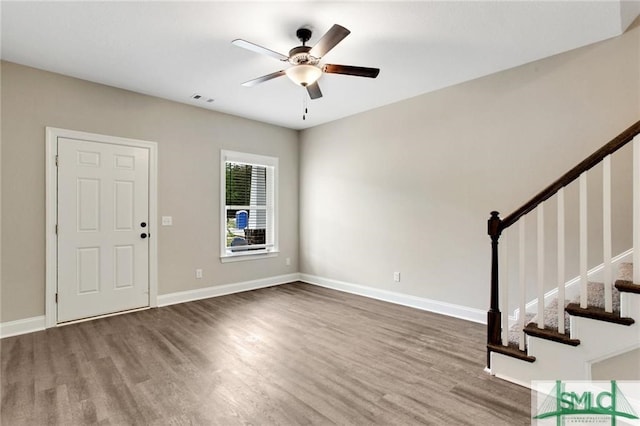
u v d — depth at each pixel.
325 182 5.08
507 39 2.62
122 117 3.68
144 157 3.86
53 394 2.05
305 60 2.43
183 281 4.20
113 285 3.64
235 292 4.70
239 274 4.77
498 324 2.33
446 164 3.64
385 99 4.02
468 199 3.47
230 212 4.79
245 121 4.82
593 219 2.70
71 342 2.86
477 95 3.38
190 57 2.93
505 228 2.29
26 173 3.11
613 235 2.61
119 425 1.76
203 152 4.37
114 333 3.08
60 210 3.29
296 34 2.54
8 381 2.20
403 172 4.05
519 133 3.11
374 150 4.38
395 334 3.08
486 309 3.35
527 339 2.17
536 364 2.11
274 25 2.42
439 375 2.31
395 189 4.14
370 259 4.44
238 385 2.17
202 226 4.37
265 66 3.11
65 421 1.79
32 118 3.14
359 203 4.58
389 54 2.87
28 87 3.12
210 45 2.72
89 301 3.47
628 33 2.54
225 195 4.61
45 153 3.20
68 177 3.34
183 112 4.18
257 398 2.02
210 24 2.41
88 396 2.03
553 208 2.90
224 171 4.58
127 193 3.73
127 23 2.39
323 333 3.10
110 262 3.61
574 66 2.79
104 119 3.56
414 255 3.95
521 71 3.09
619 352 1.84
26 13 2.26
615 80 2.61
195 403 1.96
